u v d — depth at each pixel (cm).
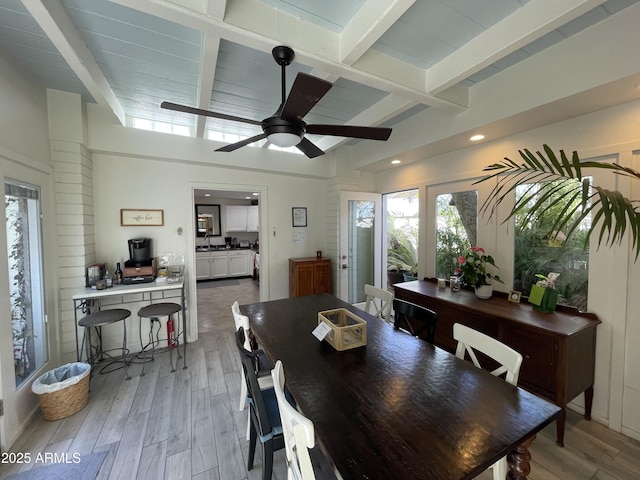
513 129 242
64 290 268
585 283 219
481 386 129
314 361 153
